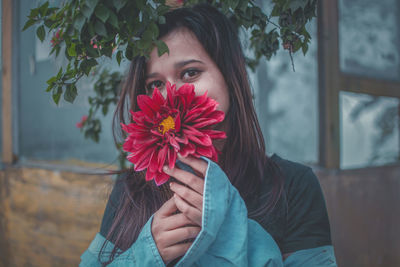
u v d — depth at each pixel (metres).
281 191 0.77
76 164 2.19
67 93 0.66
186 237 0.62
